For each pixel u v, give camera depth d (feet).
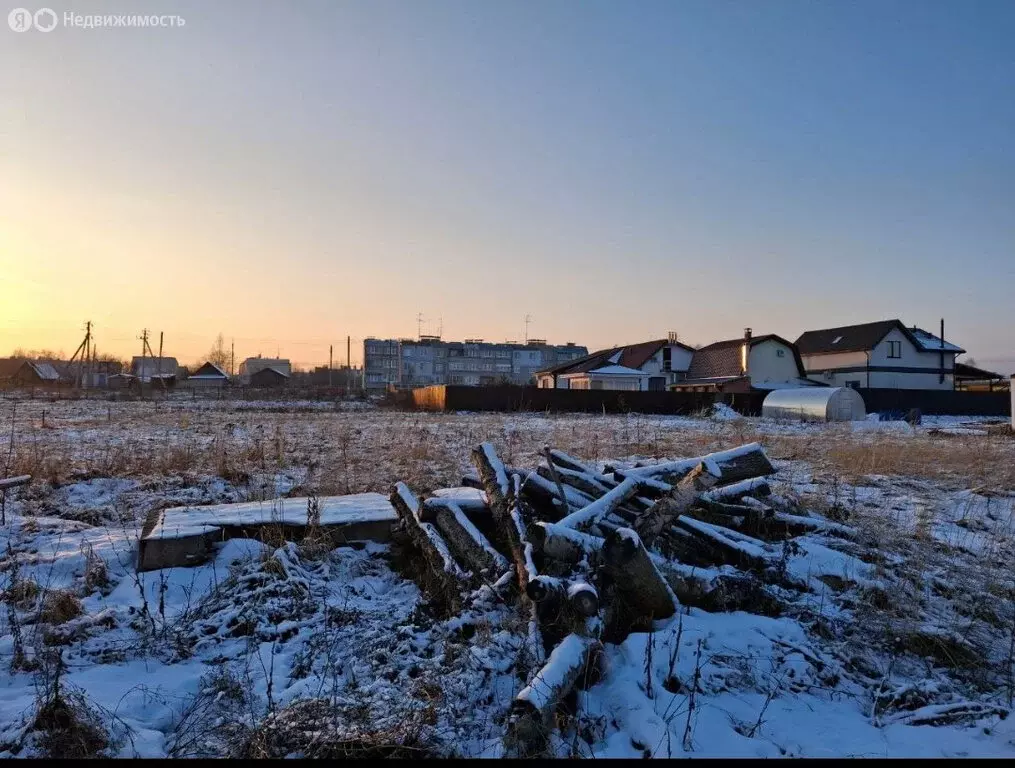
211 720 11.84
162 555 19.69
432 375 366.43
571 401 135.85
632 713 11.69
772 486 32.07
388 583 19.70
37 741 10.93
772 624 15.88
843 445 56.85
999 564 21.31
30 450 43.37
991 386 199.82
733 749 10.93
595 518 17.42
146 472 36.94
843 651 15.15
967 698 13.76
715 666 13.66
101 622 15.87
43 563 20.11
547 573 15.20
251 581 17.93
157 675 13.88
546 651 13.06
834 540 22.77
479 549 17.66
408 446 50.03
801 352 191.42
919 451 51.70
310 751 10.47
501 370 380.78
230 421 86.07
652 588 14.83
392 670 13.57
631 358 198.08
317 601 17.37
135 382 269.85
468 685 12.50
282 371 428.97
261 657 14.62
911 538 24.02
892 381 176.76
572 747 10.71
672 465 21.53
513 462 43.65
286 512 22.74
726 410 121.90
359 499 25.96
